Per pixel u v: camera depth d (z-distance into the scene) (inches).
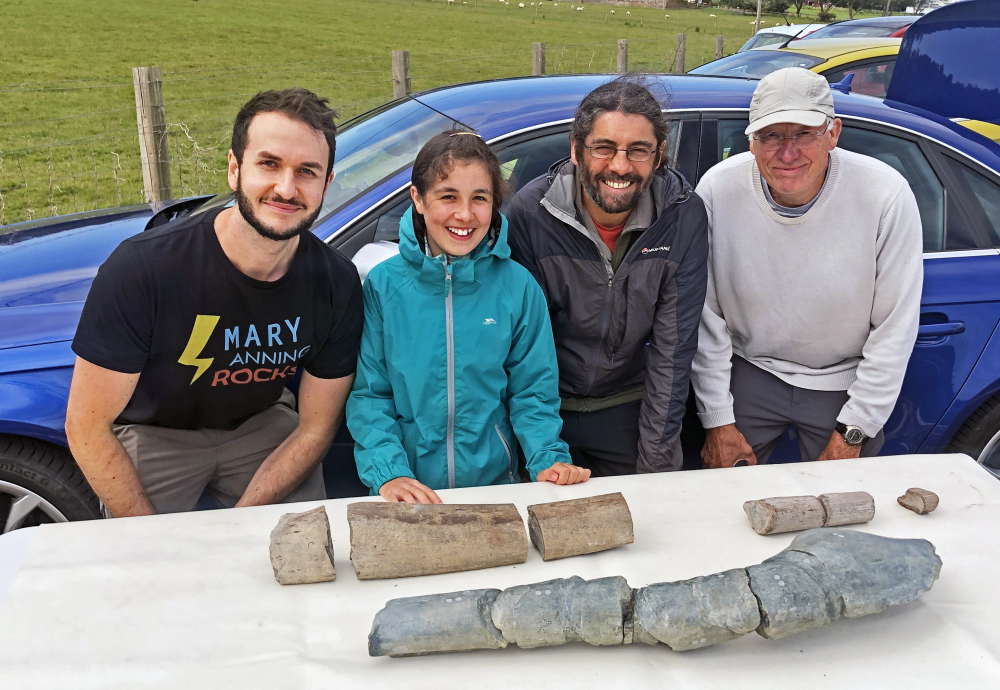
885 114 109.5
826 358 90.4
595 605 48.2
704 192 89.0
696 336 83.8
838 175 81.4
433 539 55.6
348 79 717.3
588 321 83.7
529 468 73.9
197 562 55.6
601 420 91.6
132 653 46.7
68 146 435.8
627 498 66.0
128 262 65.3
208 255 66.7
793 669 47.5
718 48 651.5
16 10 1028.5
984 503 65.8
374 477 69.8
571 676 46.6
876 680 46.7
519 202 82.4
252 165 61.4
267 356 72.0
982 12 140.6
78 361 67.2
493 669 47.0
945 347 100.0
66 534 58.1
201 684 44.6
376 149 104.5
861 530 61.5
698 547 59.0
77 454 70.9
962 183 106.3
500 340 73.8
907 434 103.9
